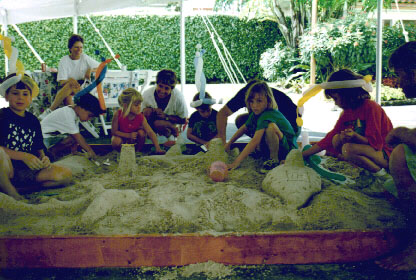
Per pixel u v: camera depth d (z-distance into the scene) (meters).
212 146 3.69
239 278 2.22
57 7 8.18
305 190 2.84
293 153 3.08
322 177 3.39
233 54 17.00
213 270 2.28
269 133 3.59
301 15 14.84
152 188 3.15
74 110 4.39
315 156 3.59
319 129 6.89
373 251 2.39
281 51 15.03
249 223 2.58
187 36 16.75
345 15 14.27
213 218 2.61
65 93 5.77
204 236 2.32
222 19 16.69
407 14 15.91
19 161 3.38
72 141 4.48
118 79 6.51
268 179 3.03
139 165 3.84
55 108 5.79
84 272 2.28
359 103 3.32
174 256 2.33
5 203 2.77
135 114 4.52
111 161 4.26
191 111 8.92
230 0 15.66
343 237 2.36
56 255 2.32
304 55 12.96
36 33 15.60
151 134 4.57
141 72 6.96
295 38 15.13
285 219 2.57
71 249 2.31
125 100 4.38
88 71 6.43
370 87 3.28
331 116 8.55
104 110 4.41
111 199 2.71
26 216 2.73
